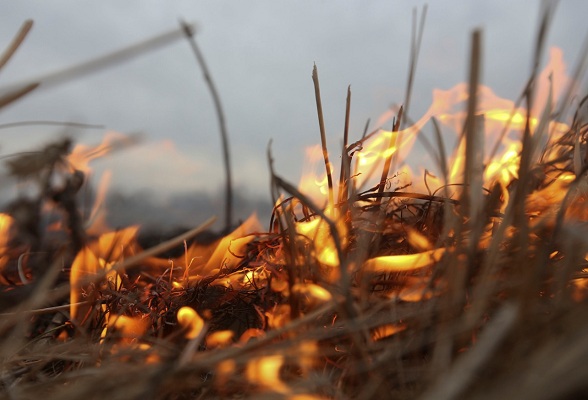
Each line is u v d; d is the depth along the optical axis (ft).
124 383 0.99
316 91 1.52
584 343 0.78
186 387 1.09
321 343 1.25
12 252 2.05
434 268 1.27
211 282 1.63
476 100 1.09
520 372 0.83
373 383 1.06
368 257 1.47
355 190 1.53
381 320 1.15
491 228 1.38
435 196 1.54
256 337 1.35
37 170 1.21
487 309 1.13
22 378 1.25
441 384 0.88
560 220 1.14
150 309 1.56
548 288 1.17
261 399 0.99
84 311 1.60
